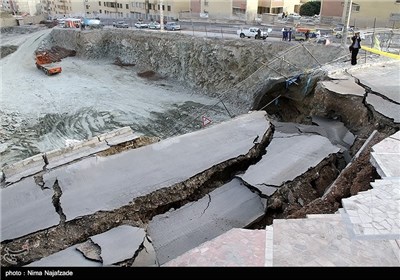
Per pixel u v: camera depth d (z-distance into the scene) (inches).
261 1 1731.1
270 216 284.2
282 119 621.6
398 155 279.9
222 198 293.7
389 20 1186.6
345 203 219.0
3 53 1497.3
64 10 2554.1
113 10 2235.5
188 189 291.3
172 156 330.3
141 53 1300.4
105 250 221.9
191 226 264.1
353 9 1236.5
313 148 358.0
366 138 379.2
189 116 901.2
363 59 618.5
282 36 1117.7
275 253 201.9
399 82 485.1
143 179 293.0
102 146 355.6
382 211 211.0
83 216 249.0
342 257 198.2
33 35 1752.0
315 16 1502.2
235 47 1047.0
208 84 1075.3
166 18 1841.8
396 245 207.3
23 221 246.1
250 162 338.6
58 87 1096.2
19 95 1024.2
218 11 1711.4
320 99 474.6
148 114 912.9
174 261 202.2
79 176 297.4
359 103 434.0
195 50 1133.1
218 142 357.4
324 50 855.7
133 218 261.3
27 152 740.0
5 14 2194.9
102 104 970.1
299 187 305.0
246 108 917.2
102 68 1307.8
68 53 1492.4
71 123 863.7
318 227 221.8
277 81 596.4
